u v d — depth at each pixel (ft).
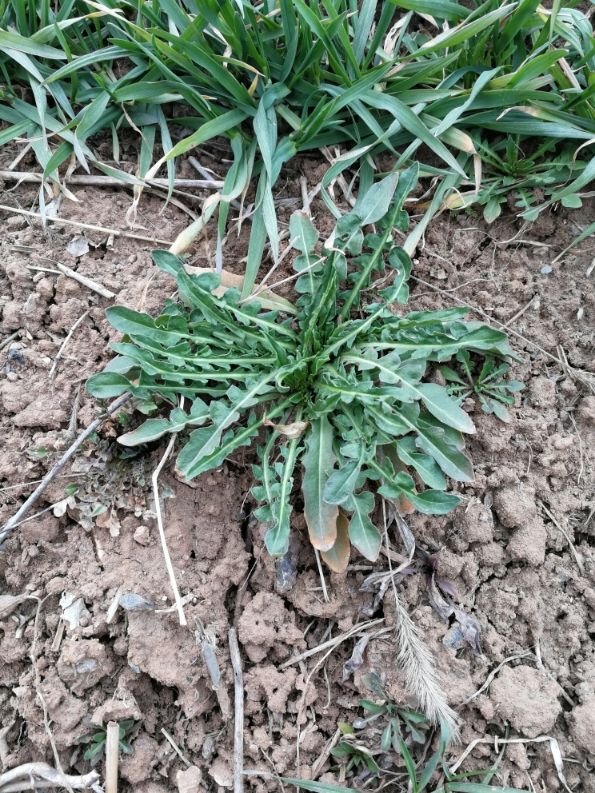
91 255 1.10
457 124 1.16
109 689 0.95
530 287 1.14
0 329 1.06
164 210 1.14
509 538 1.05
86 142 1.16
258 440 1.06
